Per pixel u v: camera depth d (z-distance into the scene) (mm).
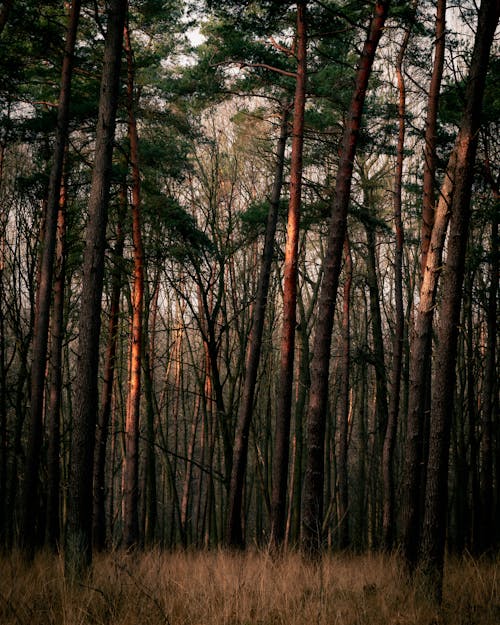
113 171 14922
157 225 16859
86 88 14539
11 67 12750
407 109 16953
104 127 7789
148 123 16500
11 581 6477
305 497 9547
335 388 30422
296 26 14125
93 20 13977
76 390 7531
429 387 15242
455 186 7125
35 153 15719
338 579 7969
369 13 12914
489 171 14336
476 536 17578
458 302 7047
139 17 15516
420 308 8758
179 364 27469
